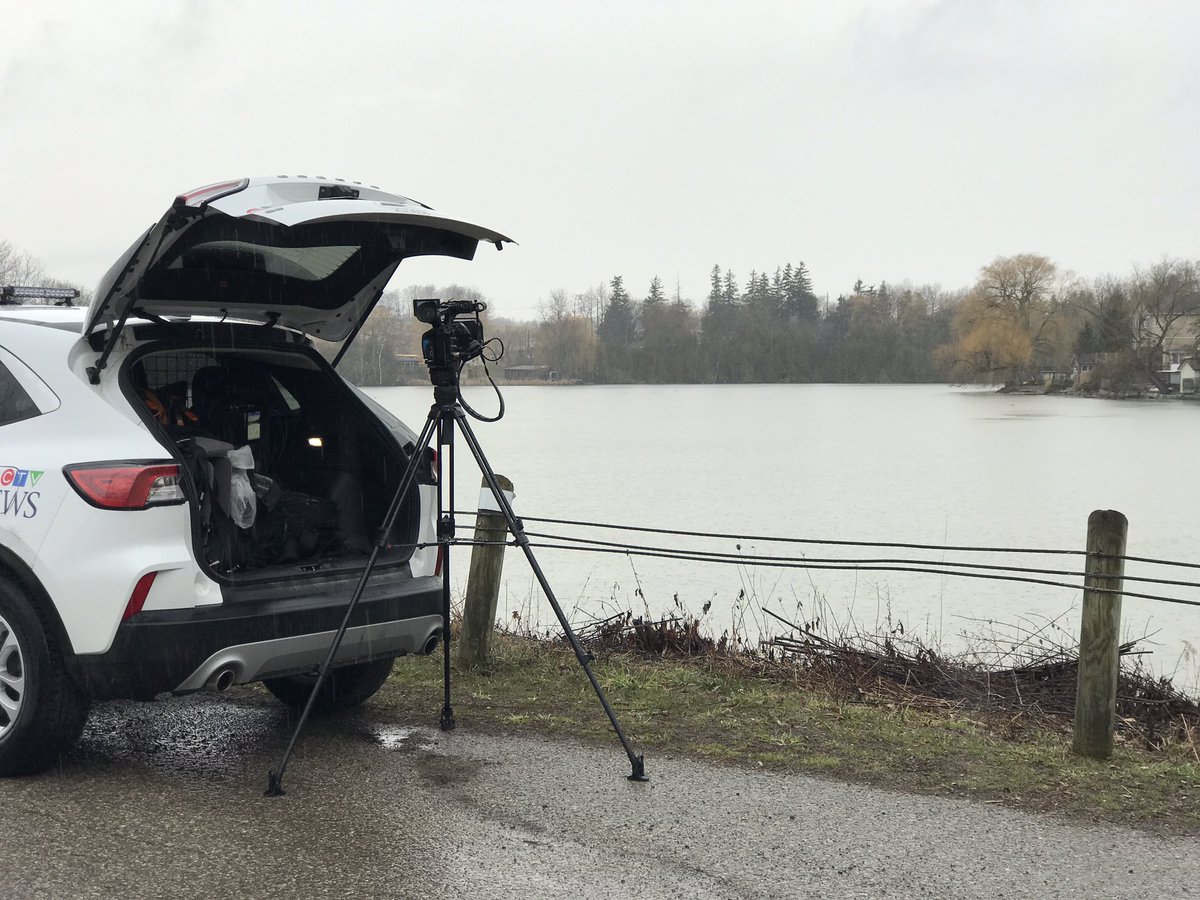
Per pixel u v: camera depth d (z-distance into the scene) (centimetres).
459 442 4128
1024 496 3750
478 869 378
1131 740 576
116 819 418
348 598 482
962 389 19362
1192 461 5462
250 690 624
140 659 434
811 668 696
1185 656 917
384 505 529
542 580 488
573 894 360
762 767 493
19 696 458
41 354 477
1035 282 16762
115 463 442
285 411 556
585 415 10869
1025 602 1484
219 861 381
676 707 590
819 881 373
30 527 448
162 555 439
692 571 1628
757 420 9875
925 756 510
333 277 529
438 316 485
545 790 457
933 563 586
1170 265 15275
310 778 470
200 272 480
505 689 626
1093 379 15712
